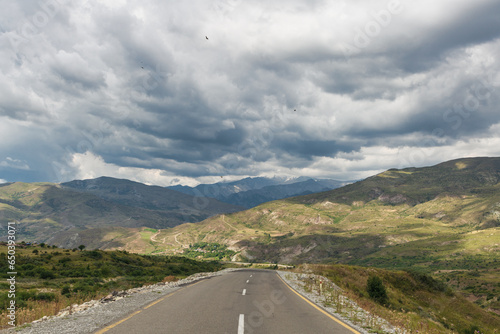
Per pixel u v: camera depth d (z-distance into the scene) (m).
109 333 8.38
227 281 28.20
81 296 22.19
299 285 25.33
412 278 48.25
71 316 10.92
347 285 33.12
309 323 10.45
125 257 85.88
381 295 29.75
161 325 9.40
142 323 9.64
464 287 113.69
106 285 37.25
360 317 12.41
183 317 10.71
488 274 131.62
